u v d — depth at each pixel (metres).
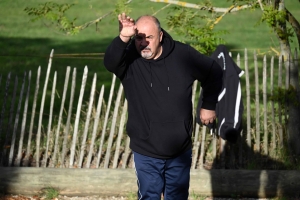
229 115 20.91
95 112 25.38
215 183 21.67
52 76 42.59
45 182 21.70
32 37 58.50
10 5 72.25
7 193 21.77
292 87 22.94
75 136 22.89
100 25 63.81
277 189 21.67
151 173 16.70
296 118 23.19
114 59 15.73
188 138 16.61
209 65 16.45
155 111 16.20
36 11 23.77
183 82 16.27
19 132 27.22
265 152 23.20
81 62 47.84
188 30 22.42
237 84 21.06
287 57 23.14
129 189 21.70
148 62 16.09
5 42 55.84
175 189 17.23
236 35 59.56
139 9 63.62
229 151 23.41
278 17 22.03
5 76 42.25
